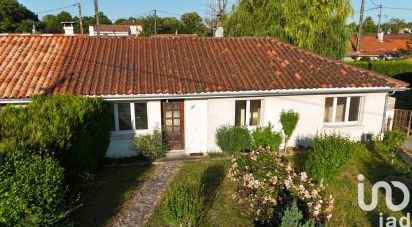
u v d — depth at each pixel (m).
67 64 11.38
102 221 6.93
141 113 11.16
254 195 6.86
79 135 7.28
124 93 9.79
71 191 7.23
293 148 12.21
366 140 12.70
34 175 4.78
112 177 9.48
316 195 6.64
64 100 8.29
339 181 9.06
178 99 11.25
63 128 6.46
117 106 10.90
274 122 11.91
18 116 6.73
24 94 9.38
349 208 7.57
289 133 11.52
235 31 23.72
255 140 11.13
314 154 8.37
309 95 11.80
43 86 9.84
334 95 11.91
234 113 11.55
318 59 13.29
